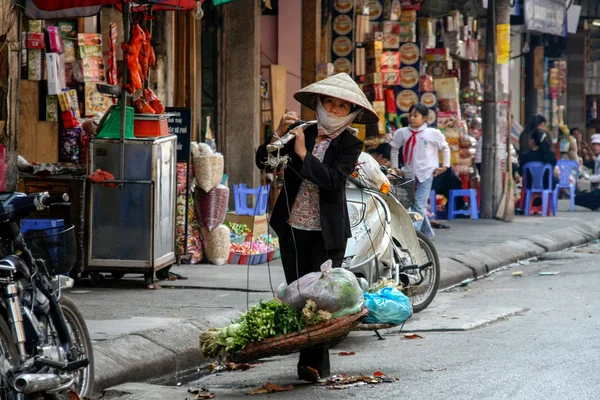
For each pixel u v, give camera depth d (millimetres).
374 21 25312
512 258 19859
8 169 11953
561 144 36500
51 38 15430
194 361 10602
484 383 9164
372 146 23531
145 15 14258
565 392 8766
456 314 13211
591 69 43000
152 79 18328
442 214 25625
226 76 21516
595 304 14039
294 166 9297
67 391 8047
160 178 13844
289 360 10922
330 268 8914
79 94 16234
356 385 9273
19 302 7613
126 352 9945
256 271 15844
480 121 29359
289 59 23656
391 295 10109
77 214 13680
